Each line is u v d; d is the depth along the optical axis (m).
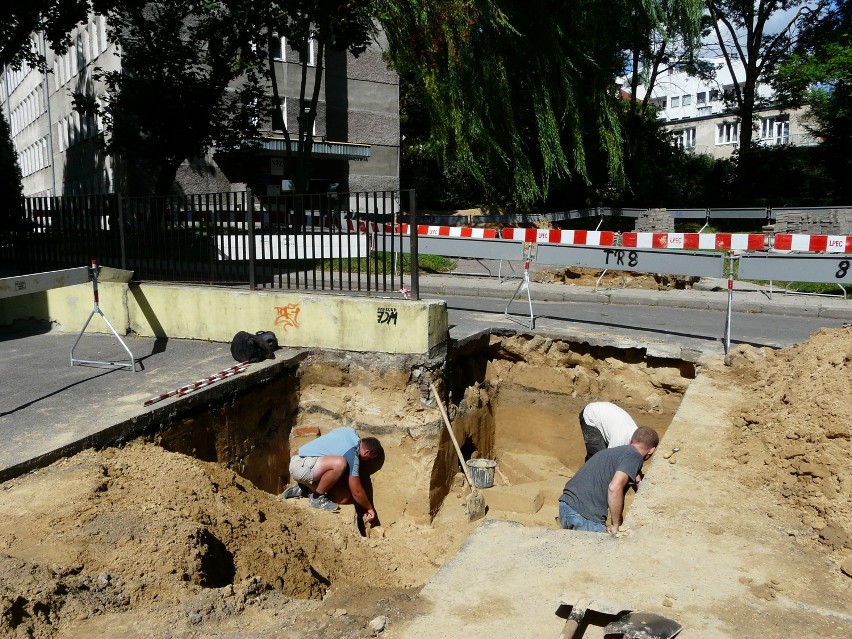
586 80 18.64
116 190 21.30
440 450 7.02
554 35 16.80
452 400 7.53
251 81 16.98
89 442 4.81
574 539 3.65
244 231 8.00
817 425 4.32
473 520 6.79
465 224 17.77
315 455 6.26
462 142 16.36
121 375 6.51
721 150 43.34
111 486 4.40
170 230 8.23
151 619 3.13
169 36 15.61
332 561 5.29
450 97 15.96
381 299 7.04
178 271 8.28
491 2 15.27
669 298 10.74
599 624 2.88
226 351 7.39
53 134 30.91
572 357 8.12
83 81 24.53
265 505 5.57
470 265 15.16
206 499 4.70
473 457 8.10
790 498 3.98
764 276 7.25
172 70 15.52
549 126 17.11
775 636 2.74
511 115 16.78
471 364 8.21
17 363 6.99
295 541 5.13
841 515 3.61
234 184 21.98
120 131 15.56
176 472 4.89
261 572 4.33
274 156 22.61
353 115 25.88
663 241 8.62
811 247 7.74
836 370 4.79
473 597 3.11
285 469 7.13
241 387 6.36
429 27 15.32
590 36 18.20
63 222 8.91
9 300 8.93
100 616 3.14
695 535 3.63
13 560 3.32
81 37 24.22
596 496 4.57
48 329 8.65
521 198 17.77
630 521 3.80
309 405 7.32
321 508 6.27
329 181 25.50
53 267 9.09
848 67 22.66
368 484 7.06
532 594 3.11
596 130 19.50
